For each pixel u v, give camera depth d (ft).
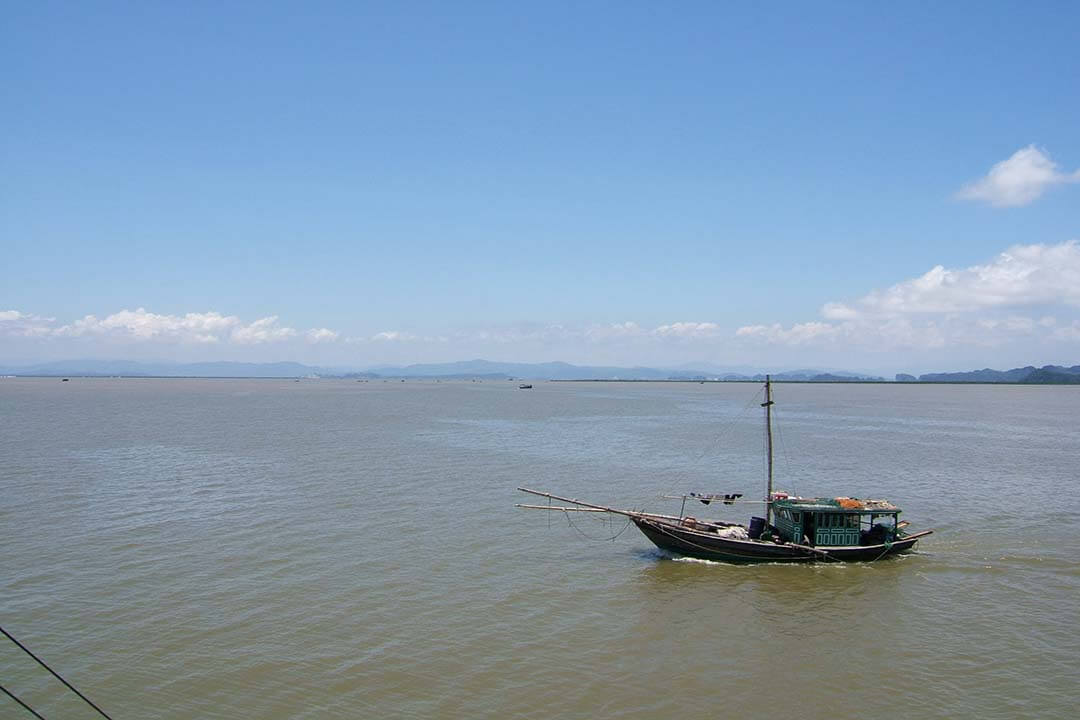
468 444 357.00
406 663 105.40
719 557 157.58
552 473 267.39
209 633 113.91
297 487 228.84
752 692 99.35
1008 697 98.43
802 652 112.06
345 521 184.44
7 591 130.52
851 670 106.01
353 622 119.44
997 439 411.13
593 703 95.81
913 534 175.94
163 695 95.66
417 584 138.51
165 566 145.59
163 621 118.32
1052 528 188.03
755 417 587.68
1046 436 431.43
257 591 132.57
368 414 567.18
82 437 360.69
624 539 175.63
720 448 353.92
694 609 129.70
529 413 605.73
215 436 374.84
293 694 96.37
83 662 104.12
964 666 107.55
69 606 123.95
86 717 90.48
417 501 210.38
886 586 143.23
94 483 230.27
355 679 100.48
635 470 278.05
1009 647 114.21
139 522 179.93
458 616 123.34
